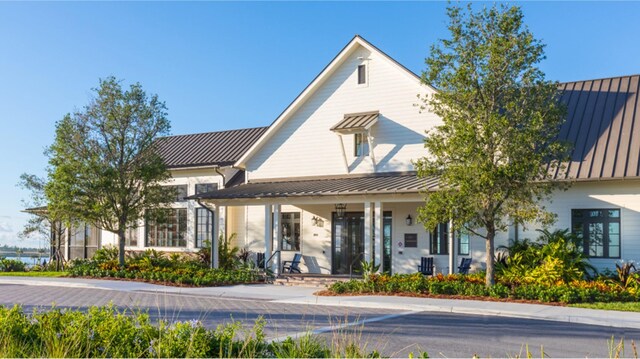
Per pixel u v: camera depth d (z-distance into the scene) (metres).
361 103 26.47
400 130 25.45
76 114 27.38
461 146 18.17
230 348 7.59
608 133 22.02
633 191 20.70
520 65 18.61
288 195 23.95
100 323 8.49
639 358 10.38
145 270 26.05
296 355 7.84
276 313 15.77
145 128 28.11
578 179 20.92
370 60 26.38
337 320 14.44
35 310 9.55
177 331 8.13
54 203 27.33
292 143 28.09
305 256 27.59
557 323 14.53
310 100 27.77
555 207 21.94
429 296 18.95
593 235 21.41
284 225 28.47
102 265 27.53
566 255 20.27
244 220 29.97
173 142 35.75
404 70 25.33
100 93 27.53
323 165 27.16
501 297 18.31
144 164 27.92
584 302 17.53
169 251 31.94
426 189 20.58
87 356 7.73
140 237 33.00
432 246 24.34
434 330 13.16
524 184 18.14
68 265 33.03
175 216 31.97
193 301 18.72
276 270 25.05
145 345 8.01
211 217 30.84
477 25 19.17
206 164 30.83
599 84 24.56
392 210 25.39
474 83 18.88
